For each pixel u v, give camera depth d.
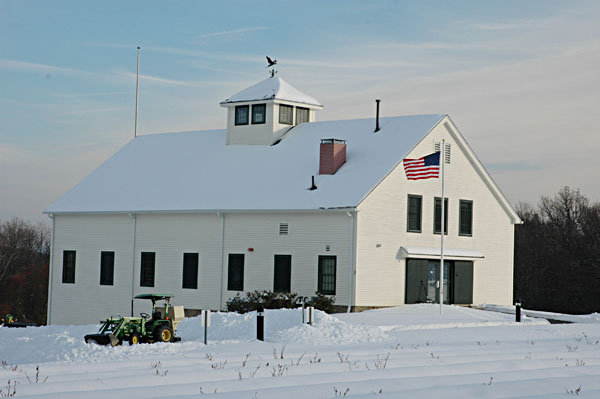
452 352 27.31
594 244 85.88
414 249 47.69
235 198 49.53
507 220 55.09
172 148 59.59
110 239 53.69
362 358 25.22
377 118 51.69
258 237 47.91
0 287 102.06
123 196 54.62
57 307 55.59
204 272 49.59
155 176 56.03
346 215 45.06
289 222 46.97
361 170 47.66
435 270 49.94
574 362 24.92
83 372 21.91
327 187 47.22
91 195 56.28
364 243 45.12
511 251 55.22
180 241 50.75
